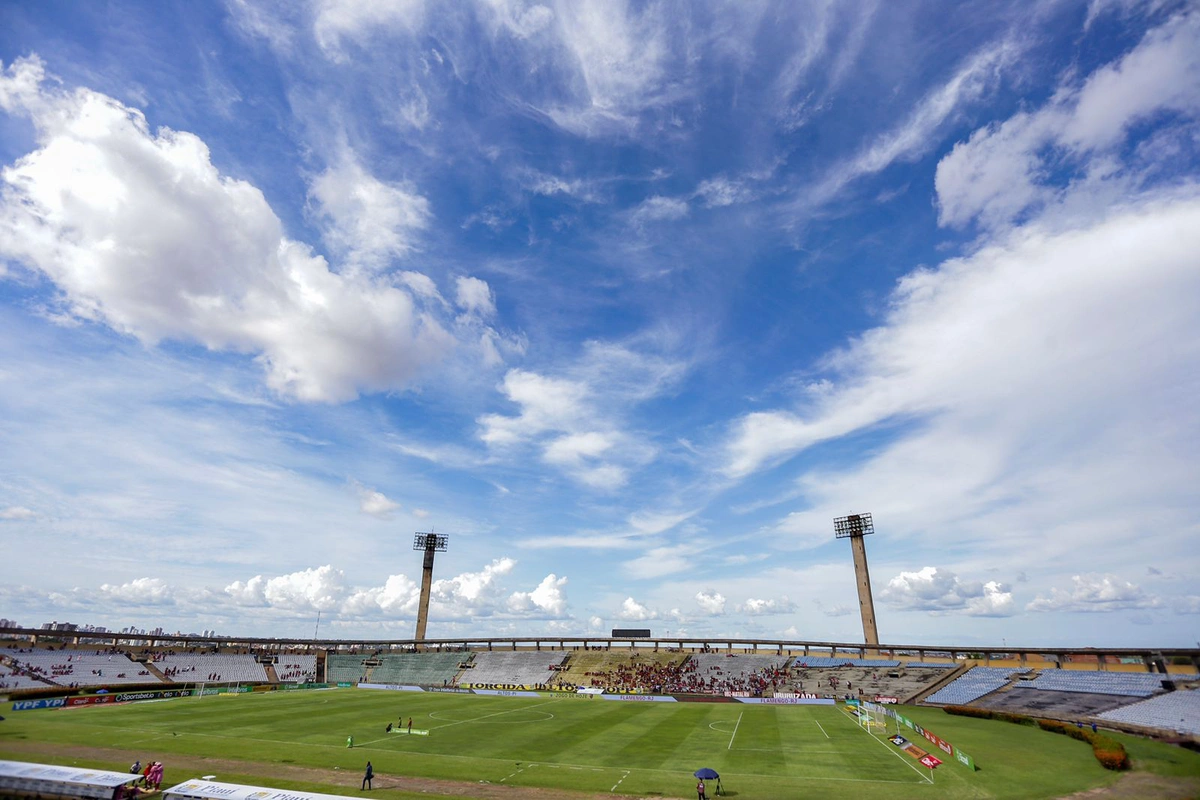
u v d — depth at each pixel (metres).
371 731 69.75
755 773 49.97
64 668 108.31
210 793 37.16
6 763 41.78
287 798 36.25
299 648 159.00
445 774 49.16
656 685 129.25
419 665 155.00
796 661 133.12
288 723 74.75
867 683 113.12
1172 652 84.56
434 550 188.62
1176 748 56.88
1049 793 42.47
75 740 59.59
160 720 74.19
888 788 44.81
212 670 131.12
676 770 51.09
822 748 60.72
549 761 54.62
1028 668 101.38
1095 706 77.25
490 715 86.81
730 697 111.62
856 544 150.38
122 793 38.53
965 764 51.12
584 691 126.25
